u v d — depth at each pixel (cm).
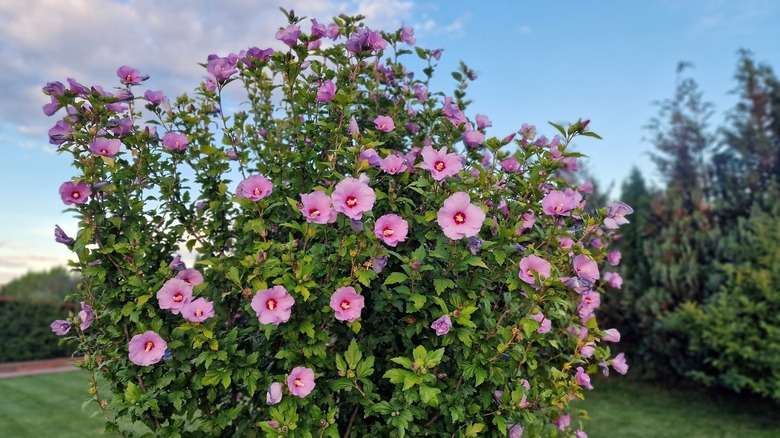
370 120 378
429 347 297
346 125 332
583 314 365
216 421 304
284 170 340
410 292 272
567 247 332
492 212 325
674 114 1409
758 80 1285
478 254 301
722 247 1005
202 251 354
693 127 1359
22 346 1330
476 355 276
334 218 271
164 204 348
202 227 357
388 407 268
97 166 308
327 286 285
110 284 315
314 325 281
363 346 305
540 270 285
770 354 816
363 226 270
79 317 322
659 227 1153
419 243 323
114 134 330
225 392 329
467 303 276
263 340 314
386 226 267
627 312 1113
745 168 1240
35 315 1368
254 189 300
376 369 317
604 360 338
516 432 317
